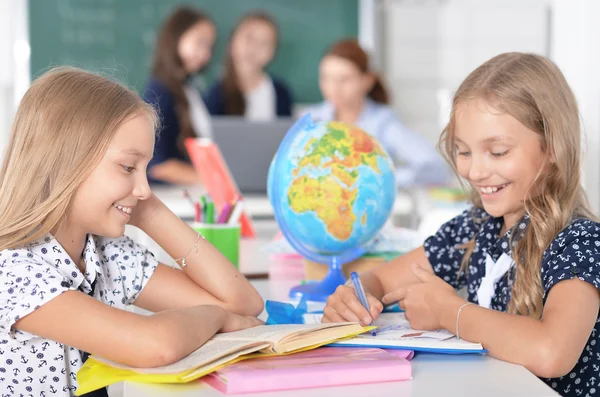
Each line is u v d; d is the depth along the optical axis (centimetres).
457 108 114
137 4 474
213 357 85
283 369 83
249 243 208
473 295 127
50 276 95
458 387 84
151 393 80
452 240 135
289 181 130
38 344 101
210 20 475
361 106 366
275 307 112
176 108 419
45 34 465
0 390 101
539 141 111
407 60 490
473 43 486
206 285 121
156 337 88
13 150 102
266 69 482
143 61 479
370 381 85
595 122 209
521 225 116
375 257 150
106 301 113
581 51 213
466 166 115
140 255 121
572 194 112
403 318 118
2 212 100
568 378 110
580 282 101
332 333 95
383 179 130
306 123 134
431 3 486
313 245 135
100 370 88
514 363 94
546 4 479
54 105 100
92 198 100
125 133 100
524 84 109
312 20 486
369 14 486
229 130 265
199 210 164
